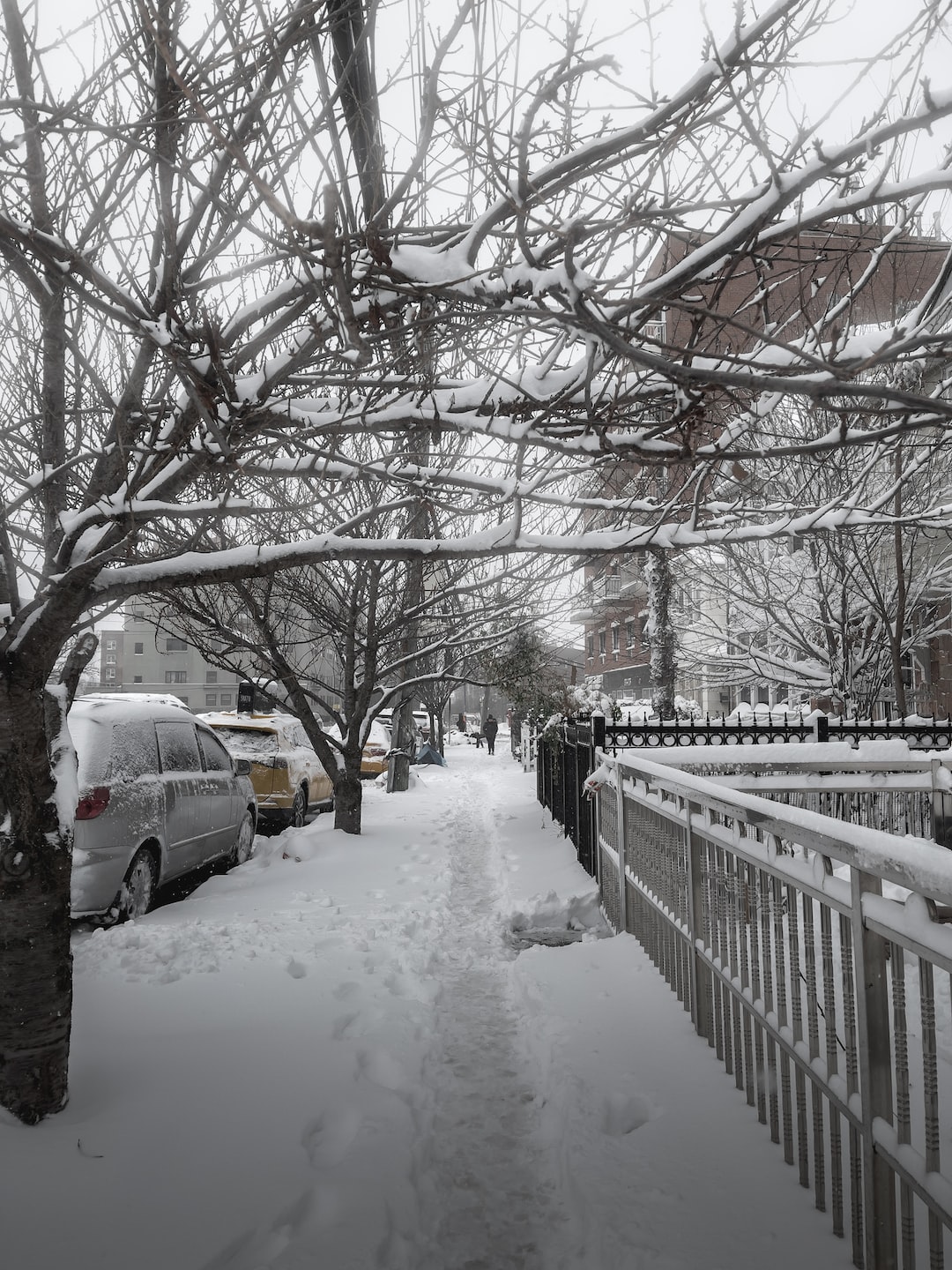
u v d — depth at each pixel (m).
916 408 2.20
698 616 20.84
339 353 3.04
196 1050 4.42
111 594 3.79
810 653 15.50
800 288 3.06
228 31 2.92
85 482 4.91
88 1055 4.32
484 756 38.50
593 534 3.92
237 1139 3.52
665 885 5.43
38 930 3.61
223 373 2.87
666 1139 3.51
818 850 2.86
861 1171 2.69
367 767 22.97
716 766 9.28
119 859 7.22
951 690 17.58
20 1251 2.75
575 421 3.15
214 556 3.91
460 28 2.56
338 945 6.48
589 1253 2.92
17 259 3.03
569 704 13.28
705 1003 4.57
